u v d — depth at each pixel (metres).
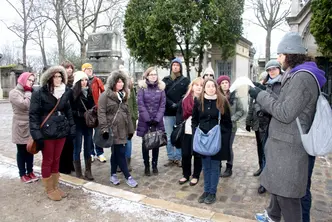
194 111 3.97
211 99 3.82
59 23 23.72
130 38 13.52
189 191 4.27
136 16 13.03
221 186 4.43
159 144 4.78
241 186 4.43
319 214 3.50
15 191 4.03
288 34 2.58
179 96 5.40
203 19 12.03
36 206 3.58
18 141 4.21
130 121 4.58
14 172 4.78
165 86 5.21
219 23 12.24
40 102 3.61
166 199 3.98
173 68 5.45
